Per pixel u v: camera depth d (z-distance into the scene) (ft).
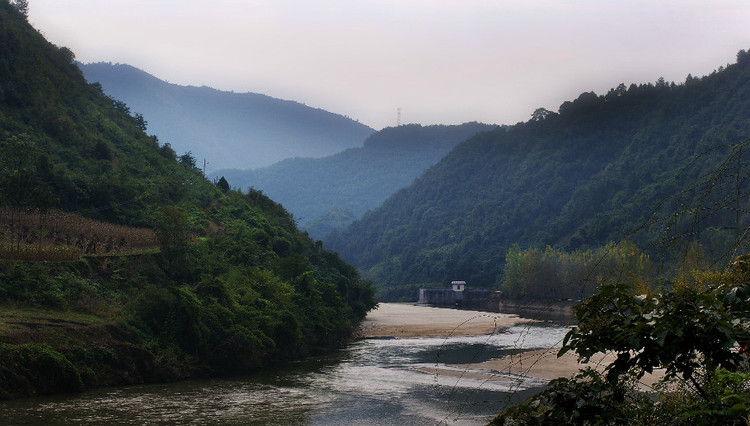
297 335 176.14
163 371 134.41
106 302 149.89
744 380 19.65
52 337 121.90
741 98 581.94
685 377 18.79
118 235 197.77
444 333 249.55
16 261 151.23
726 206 19.83
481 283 598.75
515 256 457.27
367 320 319.06
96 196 220.64
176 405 108.17
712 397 19.63
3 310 129.70
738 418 18.67
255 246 229.86
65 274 153.17
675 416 20.99
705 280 19.99
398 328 272.10
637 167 568.41
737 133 486.79
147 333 142.10
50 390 113.39
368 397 117.08
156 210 234.79
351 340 227.81
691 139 569.64
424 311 407.85
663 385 23.65
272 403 111.34
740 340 17.46
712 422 19.08
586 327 20.04
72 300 144.46
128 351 131.75
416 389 124.67
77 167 239.30
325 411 104.83
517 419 21.79
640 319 18.79
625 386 21.75
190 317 146.61
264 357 162.30
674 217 20.68
